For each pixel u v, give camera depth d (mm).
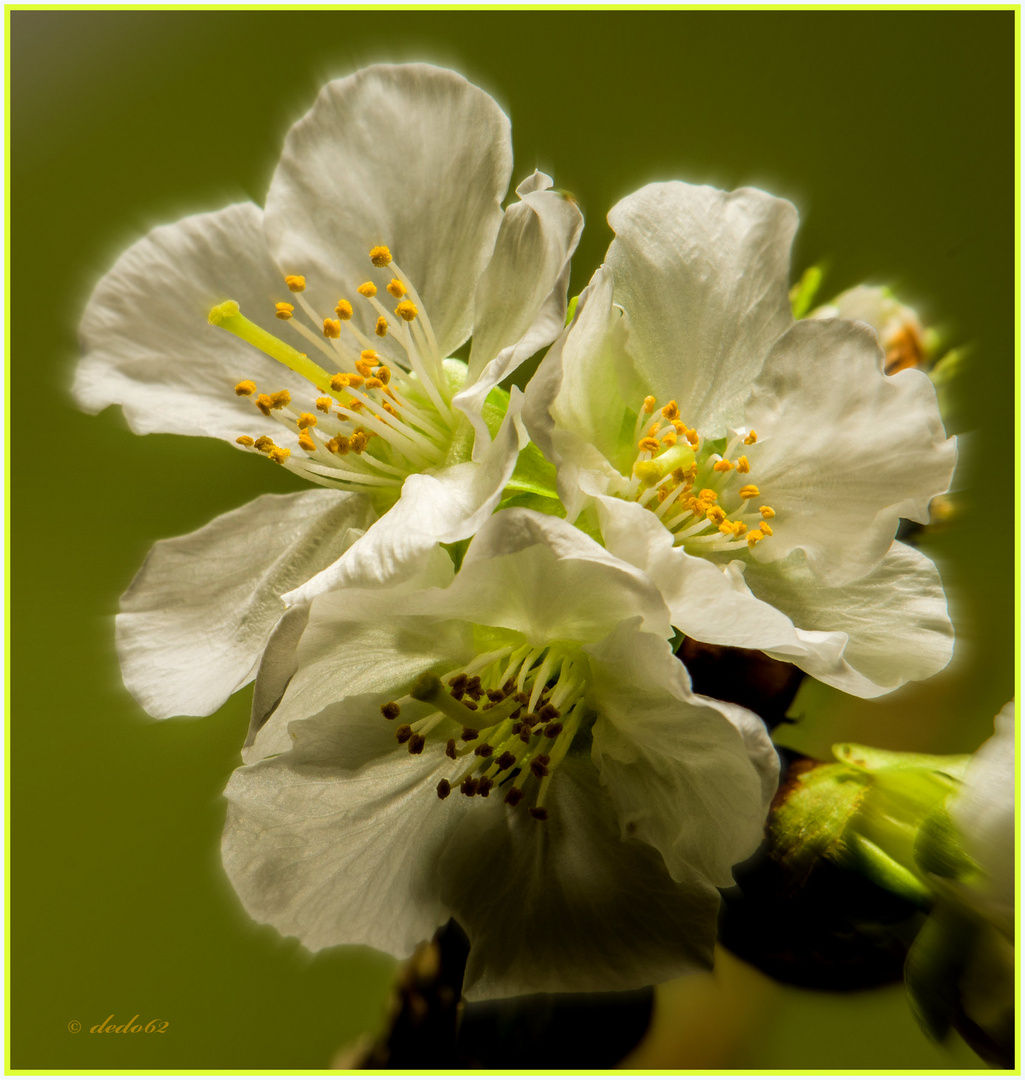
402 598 186
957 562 248
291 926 193
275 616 198
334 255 198
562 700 190
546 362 184
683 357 194
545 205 188
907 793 190
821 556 192
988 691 224
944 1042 188
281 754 191
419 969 197
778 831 190
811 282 206
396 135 197
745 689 192
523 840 193
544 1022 193
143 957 255
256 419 199
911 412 191
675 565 185
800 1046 231
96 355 201
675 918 191
